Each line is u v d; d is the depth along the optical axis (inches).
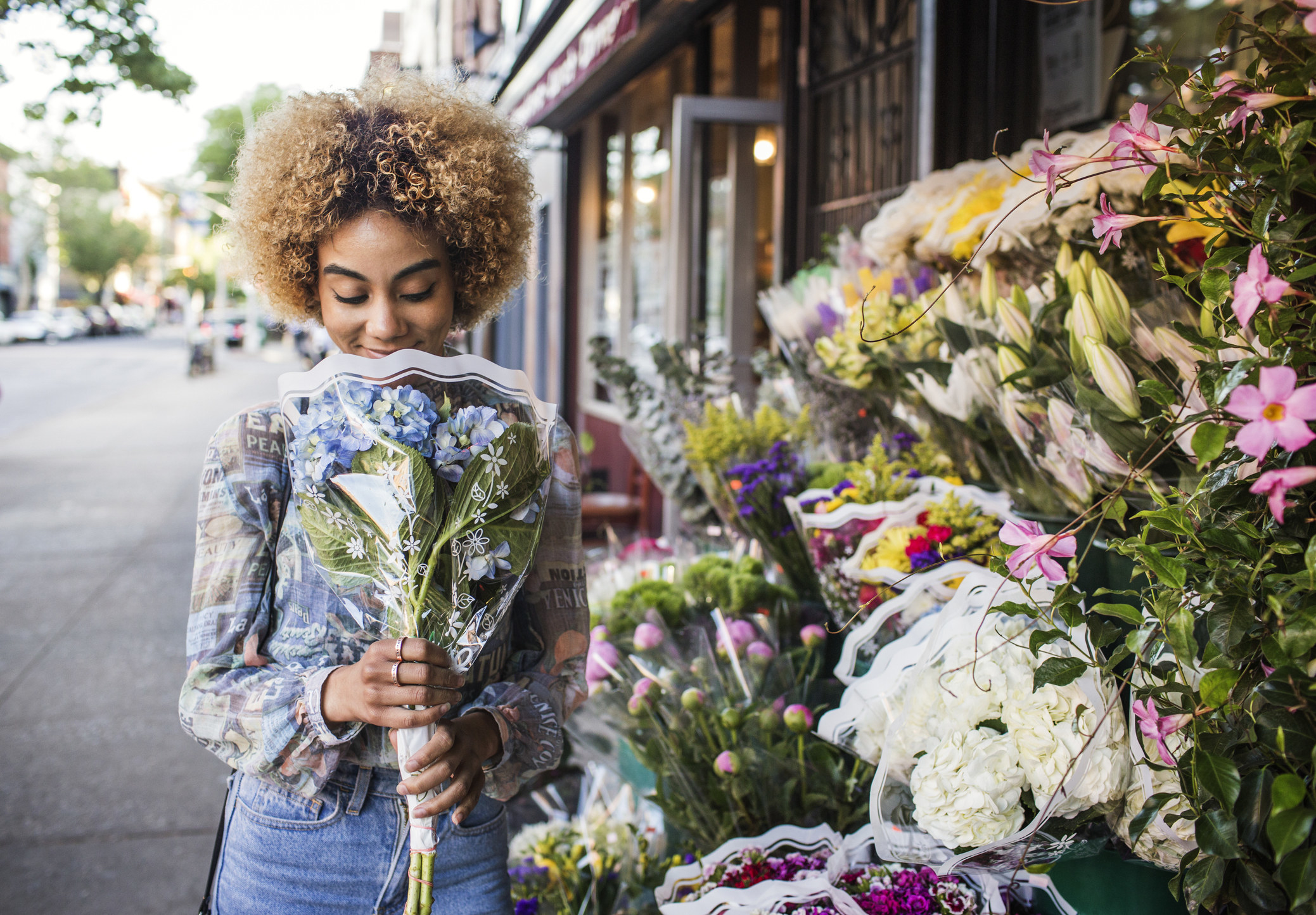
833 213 156.3
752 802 66.9
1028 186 63.1
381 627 48.1
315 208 47.7
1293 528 36.0
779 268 166.1
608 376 123.1
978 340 61.4
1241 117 37.8
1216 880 36.4
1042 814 45.2
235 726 46.4
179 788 139.6
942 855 50.6
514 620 56.1
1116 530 55.6
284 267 51.1
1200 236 58.5
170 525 333.4
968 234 69.2
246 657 48.6
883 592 68.8
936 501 71.5
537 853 87.0
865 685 57.0
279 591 49.4
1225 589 35.9
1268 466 36.3
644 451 122.3
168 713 168.1
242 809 50.4
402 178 48.2
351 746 48.9
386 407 44.8
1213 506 36.9
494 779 51.2
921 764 47.4
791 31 162.1
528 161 56.5
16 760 149.1
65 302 2876.5
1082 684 46.6
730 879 61.3
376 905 49.3
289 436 47.7
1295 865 31.7
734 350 202.7
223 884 50.6
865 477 74.2
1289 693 34.1
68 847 123.2
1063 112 115.5
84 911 109.1
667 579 88.7
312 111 49.2
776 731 67.8
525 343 404.8
